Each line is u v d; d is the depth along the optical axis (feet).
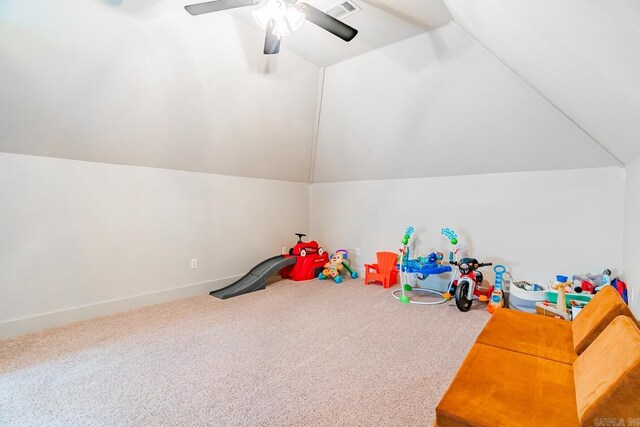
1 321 7.75
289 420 5.02
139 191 10.07
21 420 4.97
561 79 5.57
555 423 3.13
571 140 8.89
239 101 10.28
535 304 9.14
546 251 10.15
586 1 2.62
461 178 11.74
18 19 6.13
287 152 13.42
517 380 3.94
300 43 9.24
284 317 9.46
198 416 5.11
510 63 7.41
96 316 9.27
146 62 7.97
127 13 6.99
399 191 13.35
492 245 11.14
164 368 6.53
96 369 6.47
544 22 3.78
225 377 6.22
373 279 13.11
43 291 8.34
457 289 9.94
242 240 13.19
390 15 7.74
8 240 7.80
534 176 10.26
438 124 10.45
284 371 6.44
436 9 7.34
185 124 9.87
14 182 7.84
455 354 7.16
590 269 9.46
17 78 6.79
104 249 9.39
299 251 14.07
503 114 9.20
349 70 10.47
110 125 8.60
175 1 7.21
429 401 5.49
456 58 8.52
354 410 5.25
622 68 3.42
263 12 6.45
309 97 11.69
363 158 13.26
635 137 5.90
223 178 12.40
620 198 8.94
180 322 9.00
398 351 7.30
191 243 11.49
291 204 15.33
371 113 11.36
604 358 3.46
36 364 6.64
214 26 8.14
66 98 7.56
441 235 12.30
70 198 8.71
